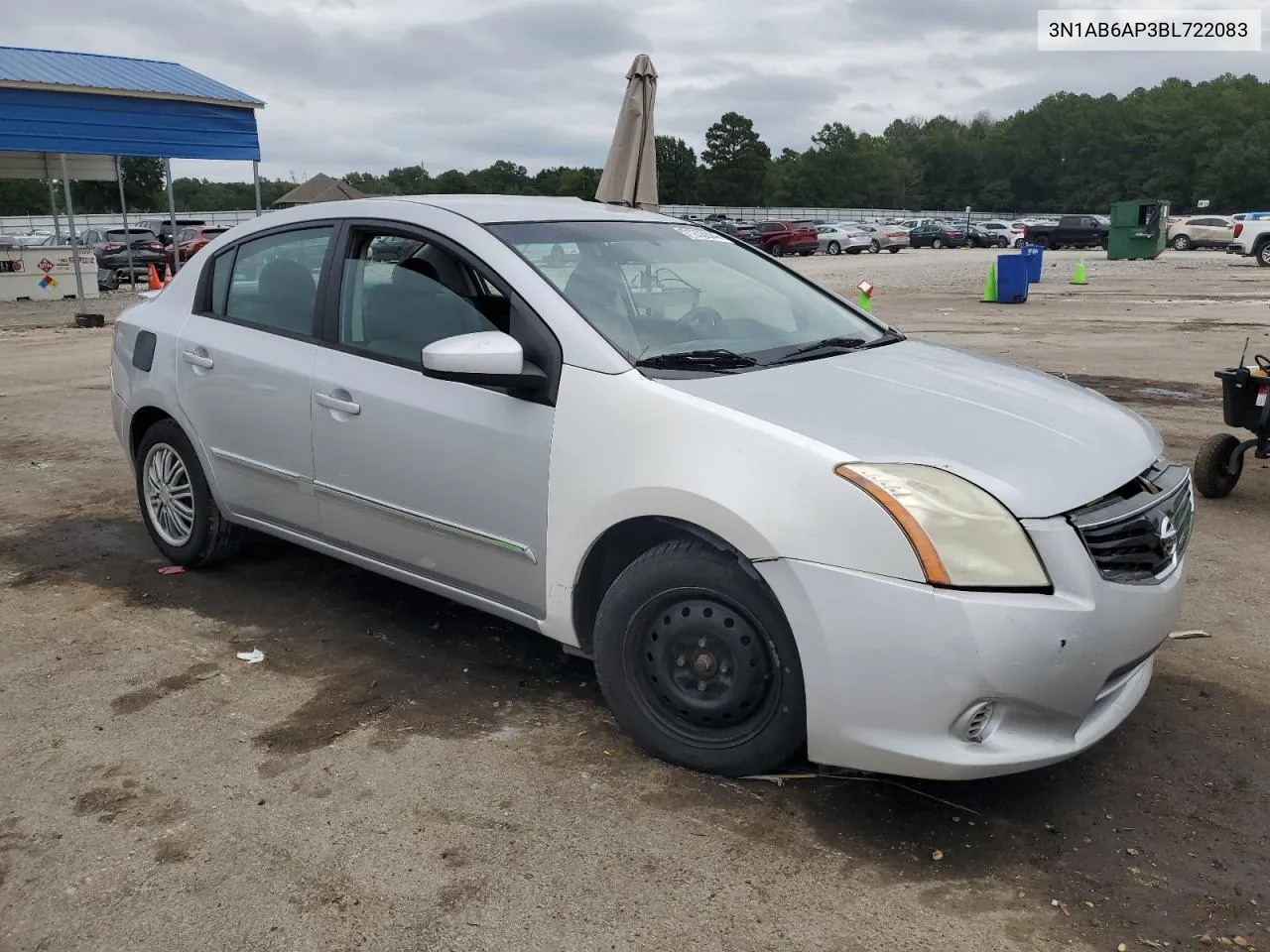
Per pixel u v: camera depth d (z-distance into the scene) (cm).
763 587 286
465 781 311
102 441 789
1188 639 416
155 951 241
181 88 1878
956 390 332
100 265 3092
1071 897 259
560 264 357
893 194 13325
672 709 312
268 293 429
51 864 273
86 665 392
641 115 1233
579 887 263
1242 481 663
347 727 345
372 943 244
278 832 286
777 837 283
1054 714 270
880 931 247
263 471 422
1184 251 4306
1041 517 268
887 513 266
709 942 243
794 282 433
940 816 293
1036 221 5638
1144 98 12875
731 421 291
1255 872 269
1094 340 1354
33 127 1717
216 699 364
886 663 267
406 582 389
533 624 345
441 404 351
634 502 301
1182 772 317
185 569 495
